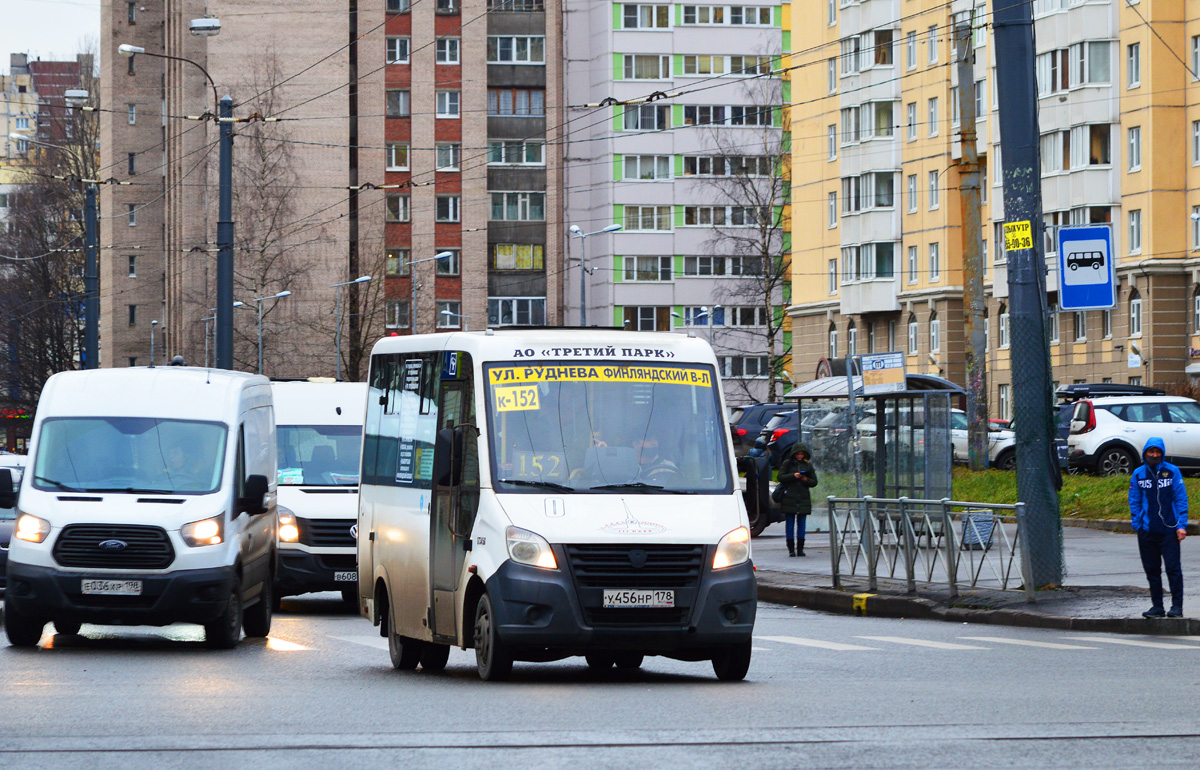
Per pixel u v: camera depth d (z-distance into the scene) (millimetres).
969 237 62344
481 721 16828
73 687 20641
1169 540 30000
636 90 172500
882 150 131750
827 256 141375
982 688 20172
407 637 24406
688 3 173250
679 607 20859
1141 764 13938
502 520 21031
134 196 183625
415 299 138875
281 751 14672
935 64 126312
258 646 28672
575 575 20703
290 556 36125
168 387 29516
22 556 27141
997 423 76125
